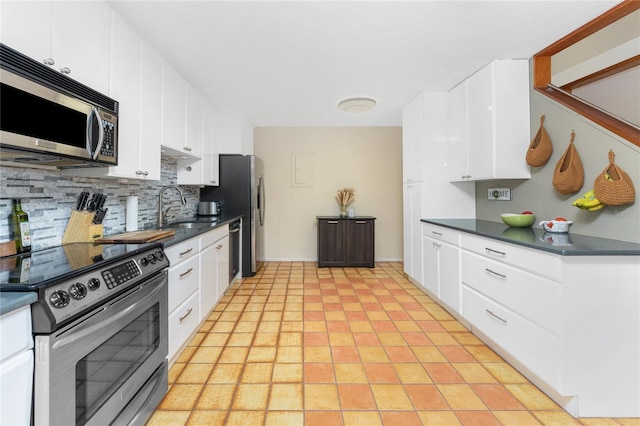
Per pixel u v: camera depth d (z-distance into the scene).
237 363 1.94
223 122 3.93
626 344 1.45
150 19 1.85
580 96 2.56
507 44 2.24
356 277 4.05
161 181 2.93
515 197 2.68
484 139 2.61
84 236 1.69
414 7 1.79
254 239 4.05
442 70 2.70
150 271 1.43
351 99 3.38
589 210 1.89
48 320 0.86
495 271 1.99
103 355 1.12
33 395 0.87
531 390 1.68
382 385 1.72
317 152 4.96
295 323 2.57
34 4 1.20
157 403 1.51
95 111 1.44
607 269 1.45
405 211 3.78
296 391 1.66
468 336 2.33
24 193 1.47
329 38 2.14
